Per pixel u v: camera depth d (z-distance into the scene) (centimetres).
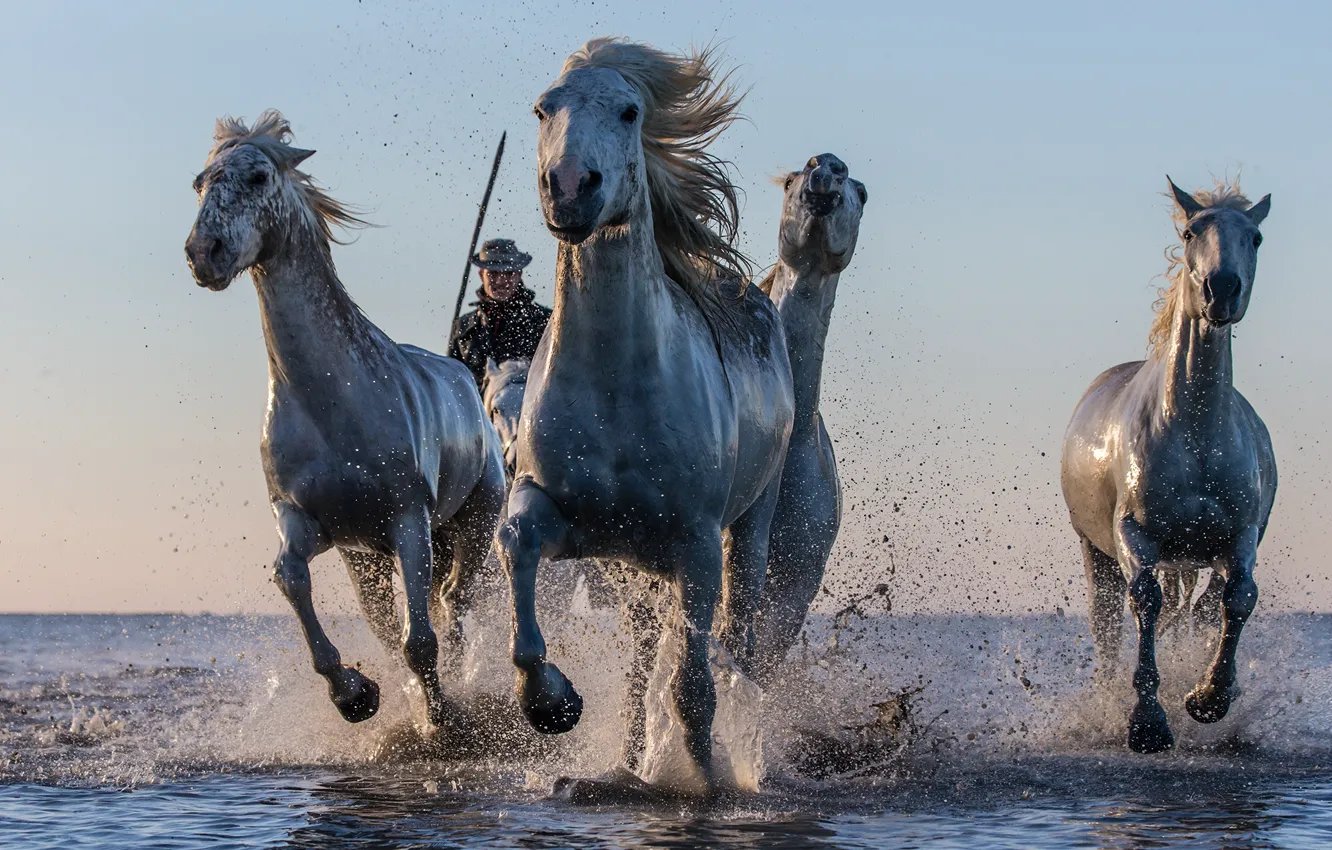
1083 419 1473
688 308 941
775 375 1047
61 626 10181
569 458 866
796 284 1245
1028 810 916
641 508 873
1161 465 1295
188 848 791
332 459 1166
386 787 1026
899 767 1084
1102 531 1421
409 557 1190
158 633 6297
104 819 889
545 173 805
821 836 804
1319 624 5688
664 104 914
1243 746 1258
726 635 1055
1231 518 1288
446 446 1285
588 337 865
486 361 1638
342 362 1171
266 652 1407
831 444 1299
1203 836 823
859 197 1252
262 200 1123
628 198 841
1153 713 1218
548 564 1414
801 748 1095
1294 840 814
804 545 1228
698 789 927
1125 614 1497
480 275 1678
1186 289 1276
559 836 803
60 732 1355
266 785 1038
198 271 1093
